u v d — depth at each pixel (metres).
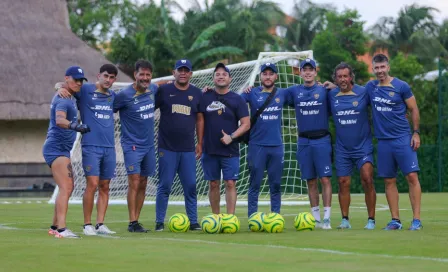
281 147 10.29
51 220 12.02
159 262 6.15
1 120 29.02
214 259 6.32
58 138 8.70
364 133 9.83
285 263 6.06
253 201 10.35
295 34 52.38
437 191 26.89
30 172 29.62
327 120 10.12
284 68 18.59
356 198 21.58
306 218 9.39
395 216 9.64
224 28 43.50
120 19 48.50
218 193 10.31
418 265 5.89
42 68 29.81
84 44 32.00
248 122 10.12
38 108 28.67
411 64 41.53
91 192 9.11
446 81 26.86
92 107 9.16
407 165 9.51
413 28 56.59
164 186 9.90
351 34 41.72
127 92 9.64
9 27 30.67
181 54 40.94
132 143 9.66
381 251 6.92
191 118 9.99
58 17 32.84
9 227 10.43
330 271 5.59
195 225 9.98
